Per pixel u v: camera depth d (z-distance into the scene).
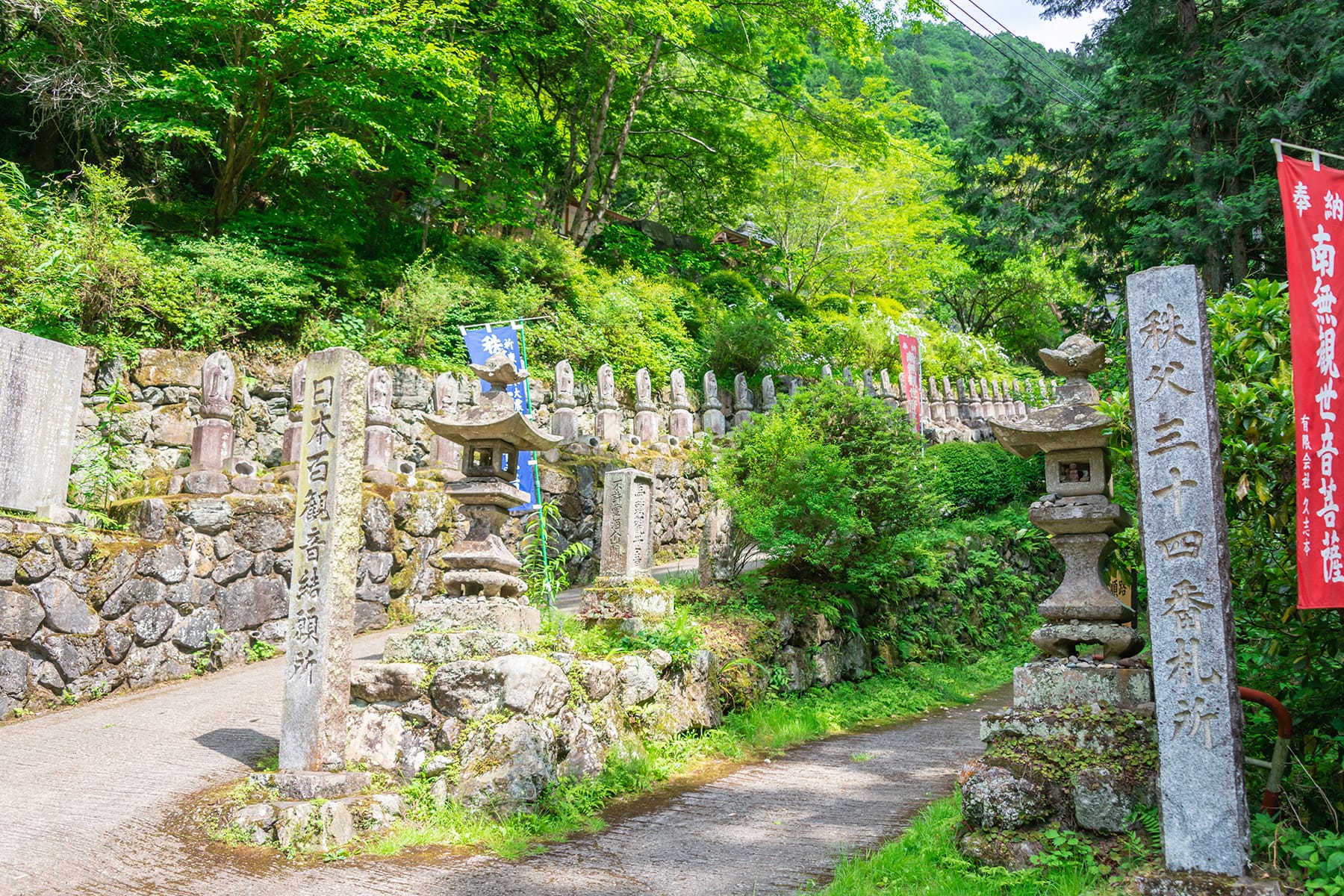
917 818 6.98
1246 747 6.30
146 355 14.47
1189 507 5.21
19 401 10.25
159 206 18.69
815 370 25.50
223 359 12.66
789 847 6.57
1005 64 20.50
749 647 10.87
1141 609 8.35
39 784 7.18
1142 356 5.47
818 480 11.70
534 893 5.64
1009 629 17.19
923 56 64.38
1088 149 18.86
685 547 18.39
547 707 7.49
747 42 23.95
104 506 11.47
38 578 9.48
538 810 7.09
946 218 35.19
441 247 22.20
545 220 24.84
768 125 29.55
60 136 19.17
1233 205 14.66
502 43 22.05
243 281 16.50
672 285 26.48
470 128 21.73
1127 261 19.31
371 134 19.92
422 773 7.13
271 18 17.06
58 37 16.69
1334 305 5.25
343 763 6.92
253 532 11.75
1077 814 5.66
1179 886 4.89
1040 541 18.98
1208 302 6.50
